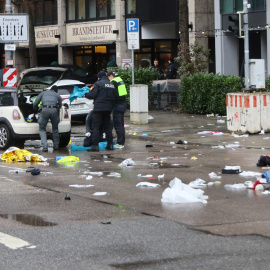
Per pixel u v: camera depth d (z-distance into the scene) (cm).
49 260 1341
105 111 3234
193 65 5681
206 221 1653
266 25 5644
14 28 4978
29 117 3441
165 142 3669
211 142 3469
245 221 1644
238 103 3762
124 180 2317
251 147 3234
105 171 2552
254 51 6291
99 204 1902
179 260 1321
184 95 5134
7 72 4925
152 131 4091
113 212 1789
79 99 4694
